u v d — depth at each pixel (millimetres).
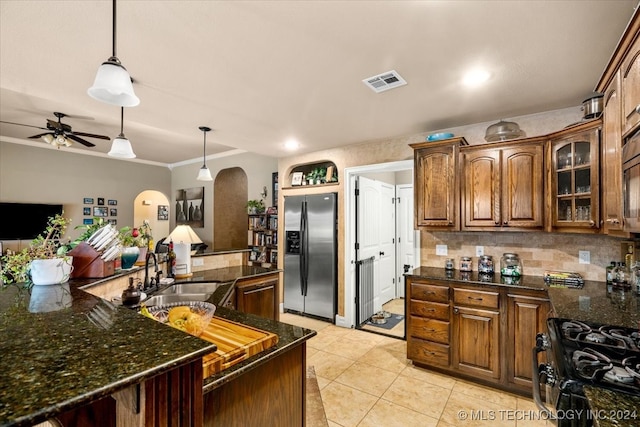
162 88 2305
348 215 4109
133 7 1410
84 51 1778
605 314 1749
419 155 3119
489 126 2908
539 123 2834
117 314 1033
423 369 2910
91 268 1810
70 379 600
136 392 714
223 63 1940
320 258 4336
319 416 2207
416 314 2902
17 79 2139
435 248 3402
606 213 1944
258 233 5629
